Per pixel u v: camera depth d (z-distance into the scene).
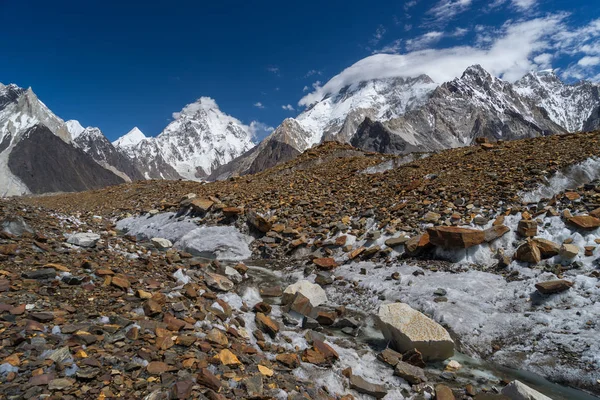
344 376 7.47
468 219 15.16
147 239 18.88
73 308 7.17
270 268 15.75
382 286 12.62
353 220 18.20
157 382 5.61
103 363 5.73
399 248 14.97
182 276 10.83
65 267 8.90
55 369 5.34
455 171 21.47
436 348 8.66
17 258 8.92
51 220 14.24
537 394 6.86
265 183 28.94
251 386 5.97
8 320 6.20
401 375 7.88
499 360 8.93
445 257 13.66
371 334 10.12
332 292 13.05
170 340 6.75
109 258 10.88
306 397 6.16
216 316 8.62
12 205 14.93
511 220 14.51
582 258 11.67
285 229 18.39
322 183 26.42
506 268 12.41
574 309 9.70
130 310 7.73
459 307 10.75
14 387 4.82
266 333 8.82
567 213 13.66
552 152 20.59
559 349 8.69
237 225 19.67
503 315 10.22
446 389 7.28
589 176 17.22
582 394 7.64
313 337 8.92
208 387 5.70
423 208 17.30
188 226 20.05
